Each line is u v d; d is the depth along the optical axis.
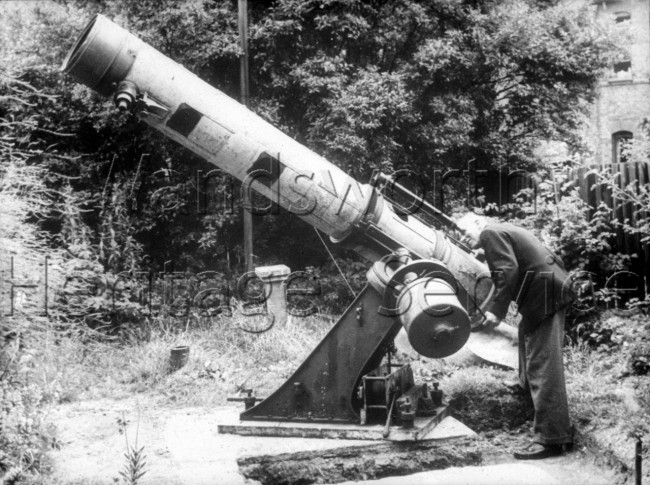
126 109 4.07
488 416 4.89
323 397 4.43
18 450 3.69
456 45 9.23
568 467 4.09
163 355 6.45
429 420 4.36
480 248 4.68
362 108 8.35
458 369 5.64
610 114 17.39
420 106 9.40
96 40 4.11
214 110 4.23
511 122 10.83
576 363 5.49
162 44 8.68
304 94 8.91
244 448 4.18
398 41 9.34
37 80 9.02
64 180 8.98
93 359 6.53
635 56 17.05
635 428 3.97
